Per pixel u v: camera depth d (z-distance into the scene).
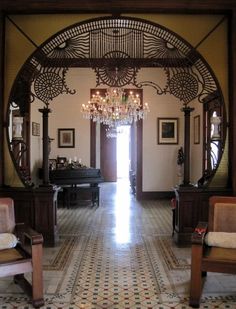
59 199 8.42
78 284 3.37
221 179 4.80
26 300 3.01
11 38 4.75
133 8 4.48
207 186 4.77
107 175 13.47
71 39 5.04
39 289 2.90
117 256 4.25
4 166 4.76
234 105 4.52
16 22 4.75
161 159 9.05
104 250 4.50
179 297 3.08
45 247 4.64
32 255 2.88
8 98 4.72
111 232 5.48
